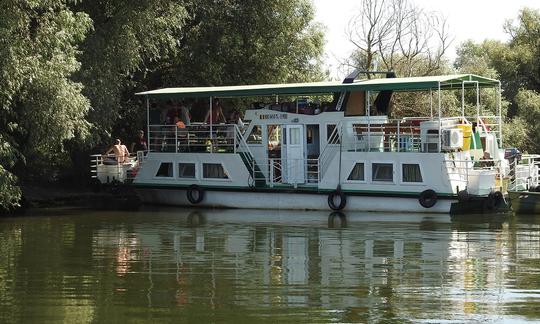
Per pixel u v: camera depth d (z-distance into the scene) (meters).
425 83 27.28
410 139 27.81
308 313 13.68
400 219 25.89
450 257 18.89
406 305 14.16
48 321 13.25
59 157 36.69
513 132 46.34
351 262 18.31
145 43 33.62
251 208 29.91
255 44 41.06
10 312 13.84
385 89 27.86
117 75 32.28
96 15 32.03
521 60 61.38
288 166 29.73
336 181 28.48
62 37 26.22
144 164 31.91
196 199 30.75
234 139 30.31
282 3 40.88
